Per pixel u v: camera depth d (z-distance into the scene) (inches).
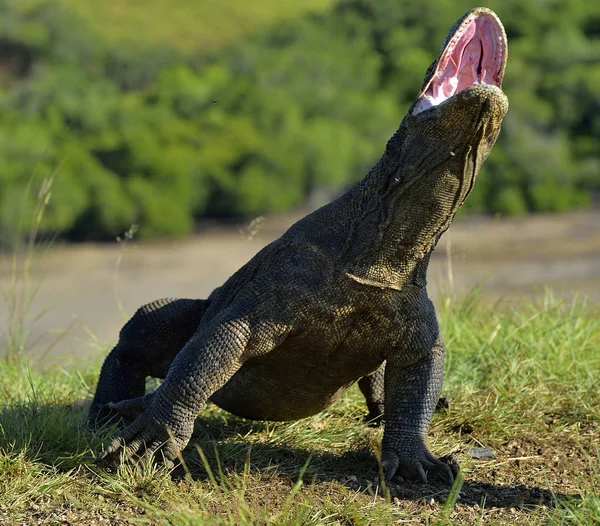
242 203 6023.6
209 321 729.6
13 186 5113.2
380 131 7165.4
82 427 791.7
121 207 5339.6
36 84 6560.0
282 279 687.7
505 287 3447.3
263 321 687.1
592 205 6176.2
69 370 1091.9
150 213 5413.4
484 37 645.9
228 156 6235.2
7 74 7450.8
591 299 1323.8
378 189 679.1
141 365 834.2
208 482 705.0
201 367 687.7
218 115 6628.9
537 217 5802.2
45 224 4960.6
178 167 5841.5
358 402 923.4
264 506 663.8
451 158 645.9
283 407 771.4
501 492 718.5
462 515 665.6
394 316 701.9
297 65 7637.8
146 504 626.8
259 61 7559.1
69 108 6151.6
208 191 6008.9
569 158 6565.0
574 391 952.3
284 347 709.3
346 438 813.2
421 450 737.6
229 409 805.2
